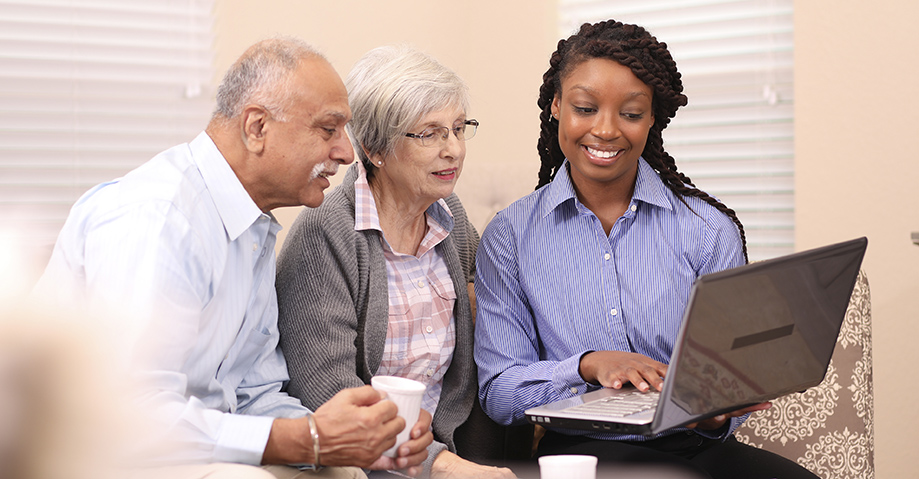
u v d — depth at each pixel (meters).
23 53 2.54
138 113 2.66
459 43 3.34
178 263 1.11
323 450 1.05
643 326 1.47
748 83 2.74
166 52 2.67
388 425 1.08
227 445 1.04
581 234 1.53
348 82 1.52
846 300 1.20
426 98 1.43
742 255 1.51
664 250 1.49
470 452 1.58
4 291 0.40
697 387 1.05
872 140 2.31
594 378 1.39
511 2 3.25
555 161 1.68
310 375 1.39
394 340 1.48
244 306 1.27
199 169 1.24
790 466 1.38
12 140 2.54
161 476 0.98
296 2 2.84
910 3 2.25
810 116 2.40
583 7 3.07
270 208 1.34
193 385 1.21
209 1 2.69
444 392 1.56
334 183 2.92
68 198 2.60
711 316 1.00
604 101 1.43
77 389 0.38
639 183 1.52
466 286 1.57
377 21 3.06
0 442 0.36
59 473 0.37
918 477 2.31
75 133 2.60
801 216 2.43
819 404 1.57
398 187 1.51
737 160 2.78
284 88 1.22
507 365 1.51
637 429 1.09
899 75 2.27
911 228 2.28
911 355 2.30
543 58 3.19
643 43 1.46
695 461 1.41
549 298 1.52
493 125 3.34
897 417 2.33
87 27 2.59
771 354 1.12
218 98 1.26
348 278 1.44
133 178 1.20
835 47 2.35
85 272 1.12
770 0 2.68
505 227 1.59
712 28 2.79
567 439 1.46
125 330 0.49
